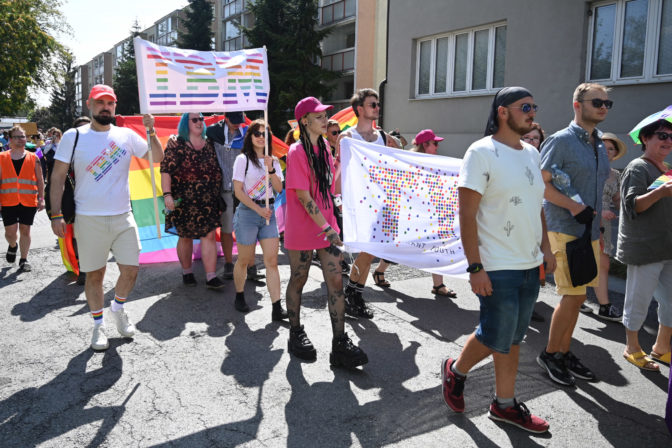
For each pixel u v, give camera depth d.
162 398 3.14
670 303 3.68
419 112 12.86
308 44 26.84
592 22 9.53
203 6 41.59
